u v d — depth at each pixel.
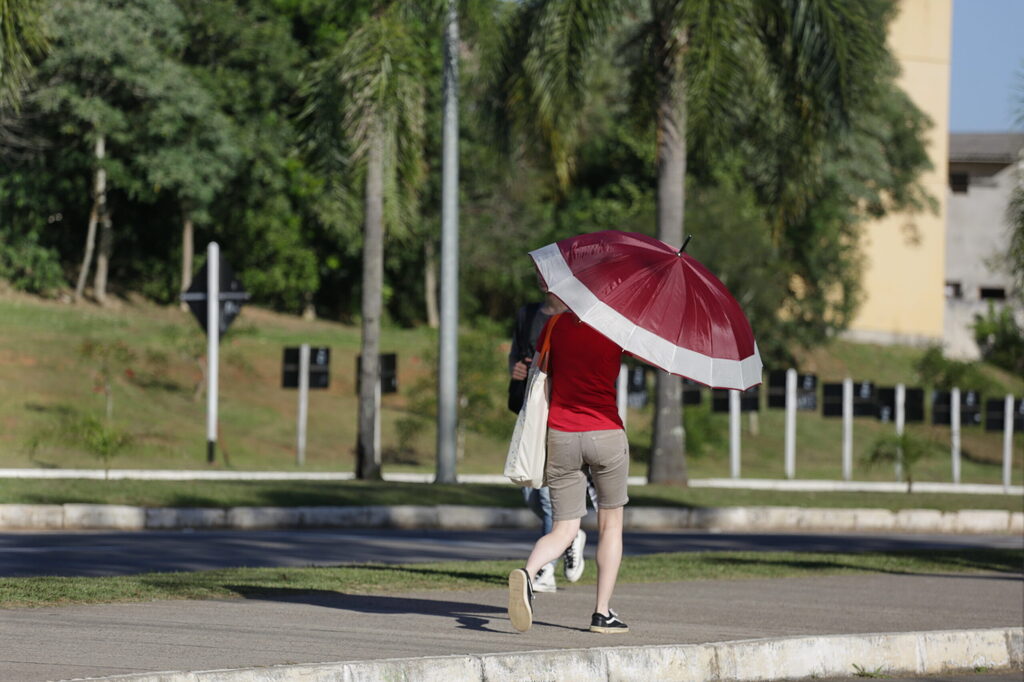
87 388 46.91
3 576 14.45
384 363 40.88
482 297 83.75
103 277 70.88
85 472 33.28
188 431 44.47
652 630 11.14
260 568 14.77
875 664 10.64
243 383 53.97
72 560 16.59
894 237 88.50
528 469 10.54
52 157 68.88
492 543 22.12
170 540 20.16
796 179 34.06
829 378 79.12
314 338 68.06
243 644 9.38
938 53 89.75
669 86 32.72
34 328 57.50
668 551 22.16
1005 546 26.55
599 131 75.12
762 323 66.56
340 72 31.92
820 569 17.83
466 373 46.75
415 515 27.06
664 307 10.19
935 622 12.65
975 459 65.94
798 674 10.19
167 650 8.98
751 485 43.62
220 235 77.75
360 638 9.88
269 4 74.88
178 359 54.94
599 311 10.11
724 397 48.22
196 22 69.00
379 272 33.56
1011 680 10.85
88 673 7.94
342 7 32.84
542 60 31.41
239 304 38.56
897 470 51.94
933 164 83.81
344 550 19.67
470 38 32.84
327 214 35.34
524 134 33.25
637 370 48.19
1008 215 26.22
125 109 66.88
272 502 26.39
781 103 32.84
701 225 63.25
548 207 81.12
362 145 31.44
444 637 10.12
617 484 10.73
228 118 69.44
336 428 49.91
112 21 61.50
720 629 11.44
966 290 100.00
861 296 84.69
